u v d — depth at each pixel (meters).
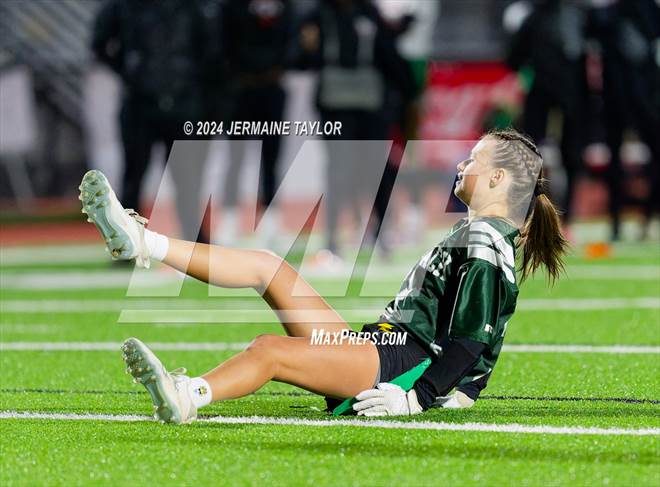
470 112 38.75
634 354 14.58
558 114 29.14
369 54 25.50
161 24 25.11
